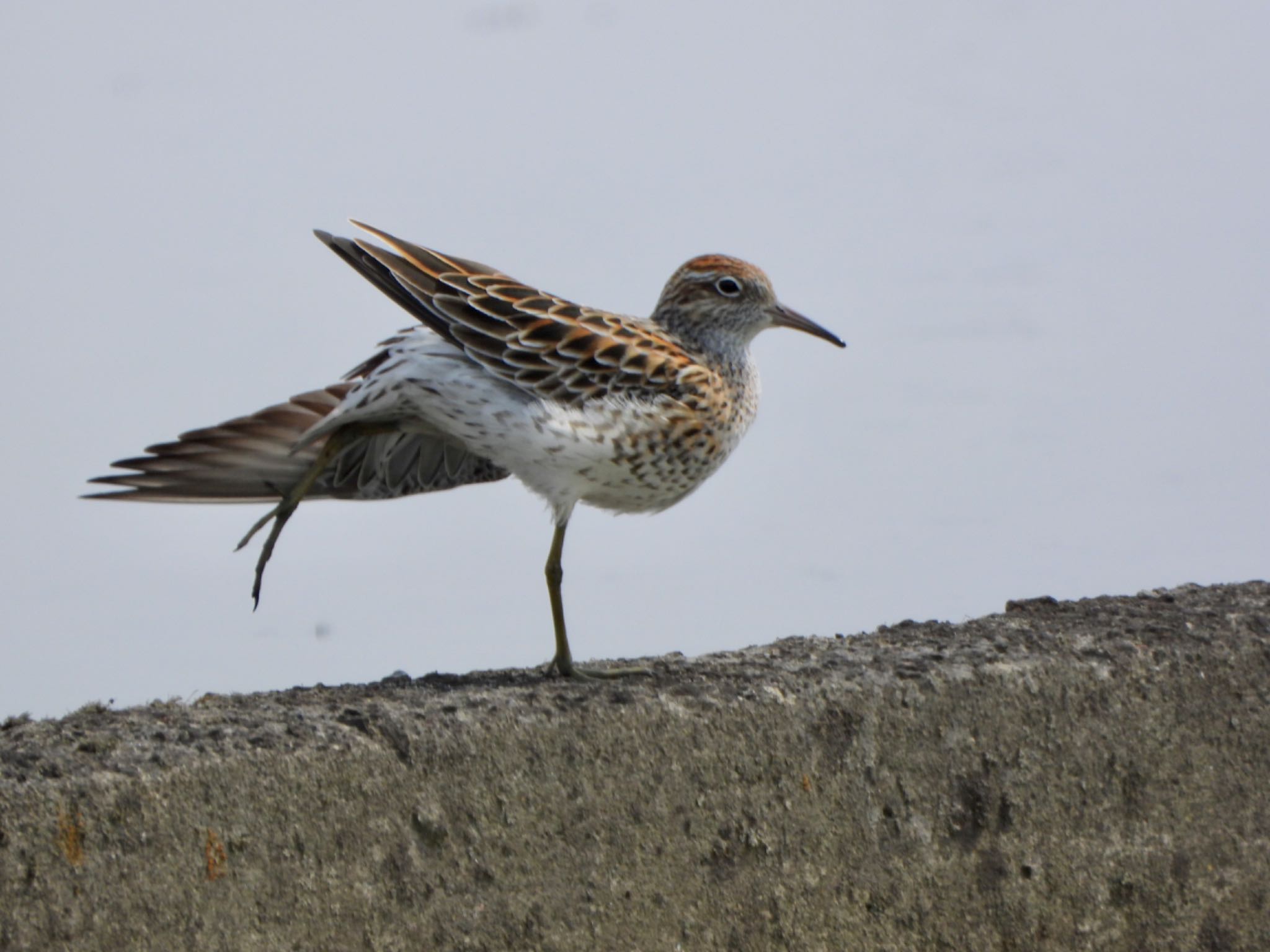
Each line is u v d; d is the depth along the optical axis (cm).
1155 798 1082
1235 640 1109
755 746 978
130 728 880
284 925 855
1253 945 1121
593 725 937
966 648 1081
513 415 1112
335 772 866
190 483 1226
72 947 796
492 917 913
